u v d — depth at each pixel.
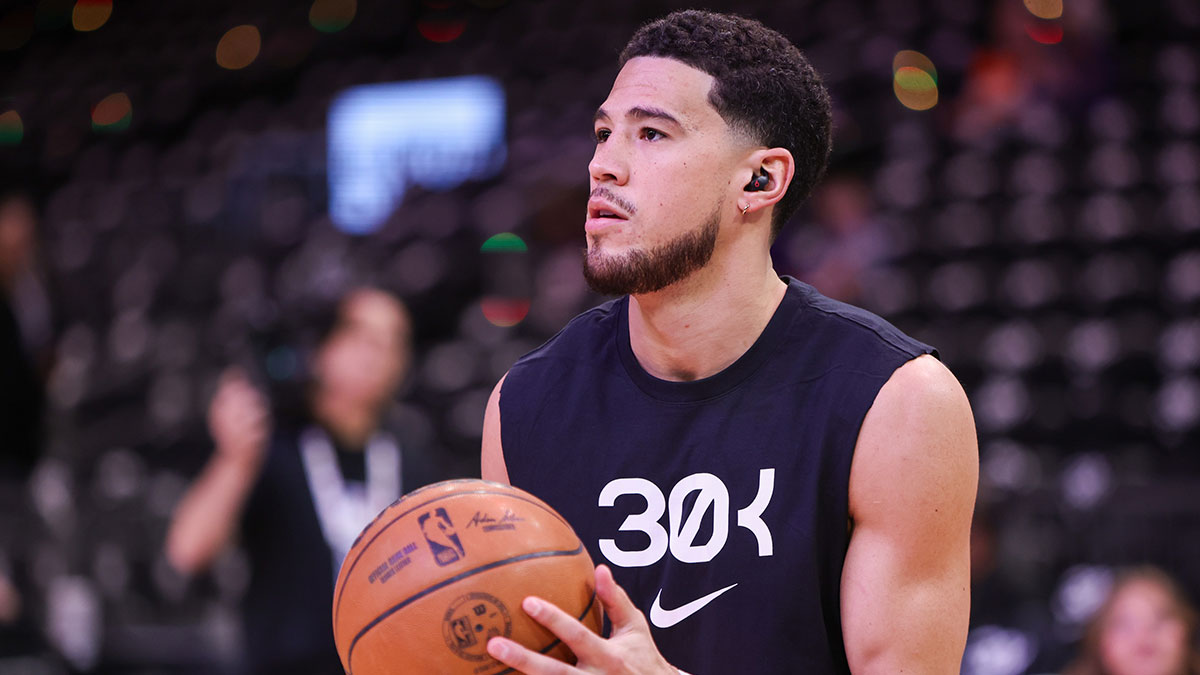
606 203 3.47
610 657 2.84
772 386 3.49
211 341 14.16
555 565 3.04
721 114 3.46
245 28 21.44
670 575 3.43
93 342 15.95
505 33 19.28
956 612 3.35
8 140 20.39
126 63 21.98
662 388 3.60
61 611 10.77
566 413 3.70
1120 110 14.35
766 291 3.60
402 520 3.12
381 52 20.11
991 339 12.55
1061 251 13.26
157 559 11.11
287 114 18.72
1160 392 11.73
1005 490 9.47
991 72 14.74
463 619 2.94
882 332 3.50
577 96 17.03
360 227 15.94
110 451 13.45
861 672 3.30
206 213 16.61
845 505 3.36
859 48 15.98
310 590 6.94
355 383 7.16
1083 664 7.66
